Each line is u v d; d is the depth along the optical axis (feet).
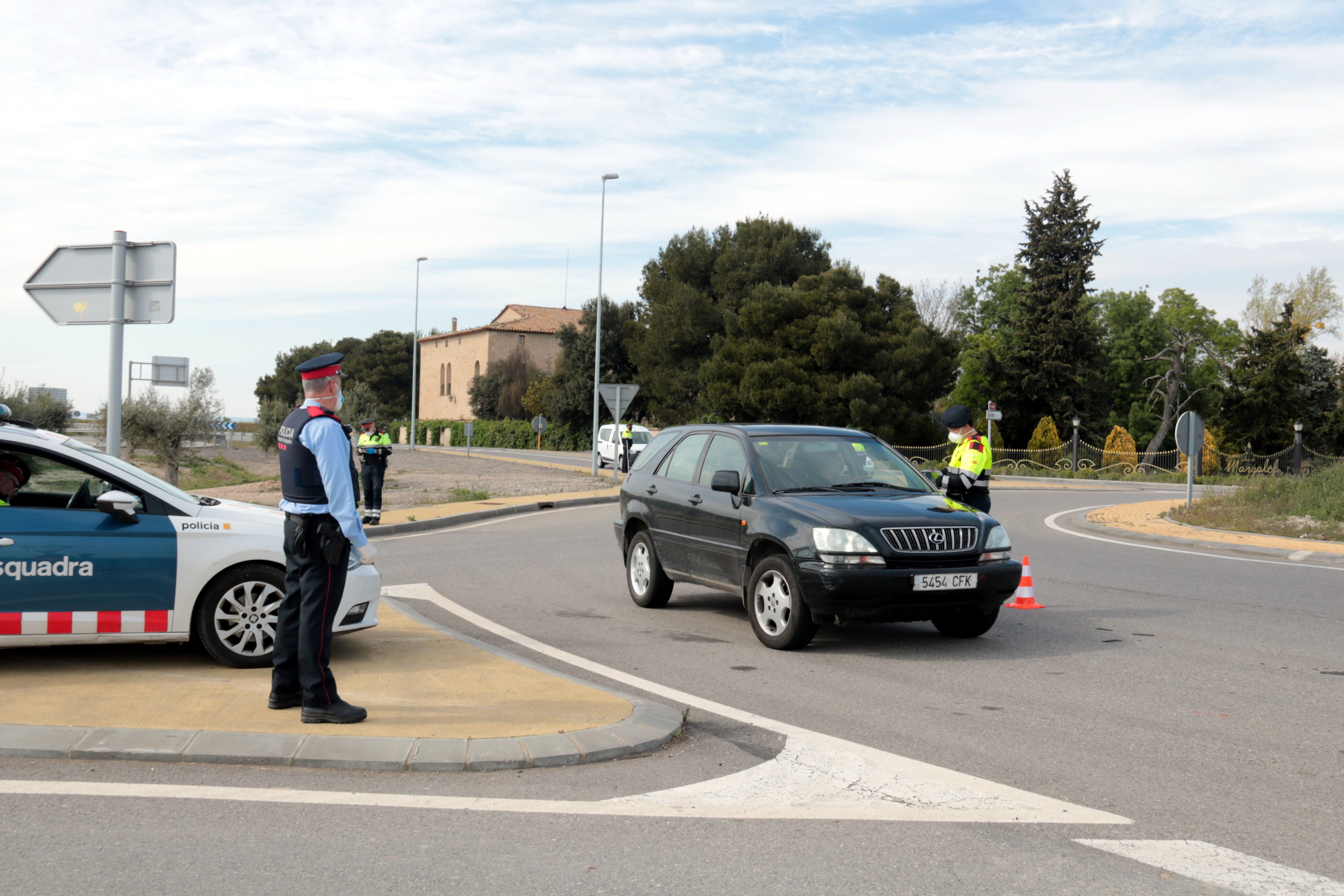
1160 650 25.80
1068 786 15.19
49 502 21.31
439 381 303.89
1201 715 19.38
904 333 162.30
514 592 34.58
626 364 214.90
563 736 16.43
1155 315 220.43
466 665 21.67
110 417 27.53
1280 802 14.56
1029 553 48.65
